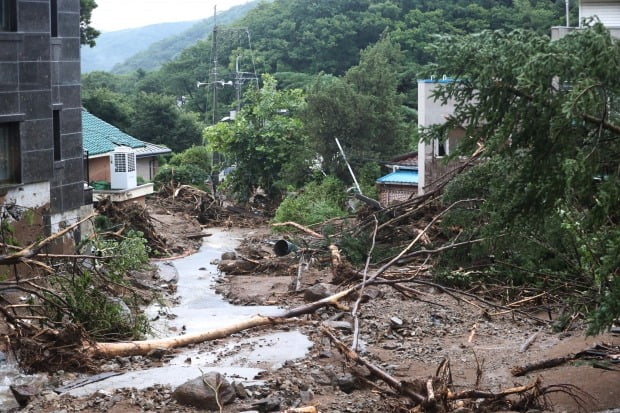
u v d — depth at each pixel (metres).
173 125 58.38
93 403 10.91
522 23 45.06
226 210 40.34
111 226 26.58
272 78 42.88
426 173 28.30
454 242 18.98
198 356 13.56
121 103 59.84
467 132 10.80
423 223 23.11
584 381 11.41
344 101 37.69
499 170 11.67
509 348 13.91
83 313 13.82
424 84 27.58
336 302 16.64
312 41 58.78
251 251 25.86
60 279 14.58
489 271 17.88
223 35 66.81
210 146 42.06
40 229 21.00
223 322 16.70
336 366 12.62
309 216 31.52
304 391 11.23
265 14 65.31
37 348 12.60
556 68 9.52
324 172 38.78
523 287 17.12
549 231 14.62
